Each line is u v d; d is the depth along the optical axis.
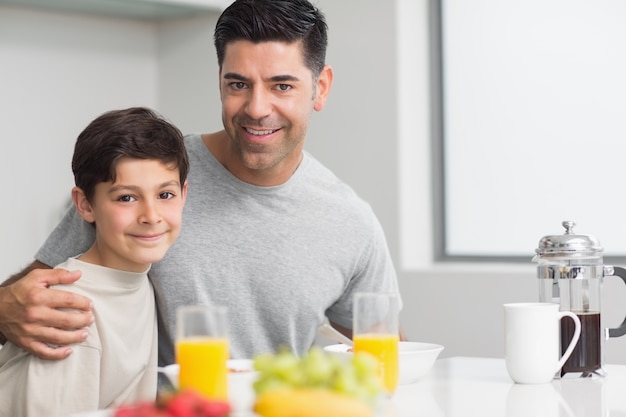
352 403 1.27
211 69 5.05
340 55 4.80
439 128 4.74
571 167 4.42
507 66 4.58
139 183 2.24
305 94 2.33
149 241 2.26
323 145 4.88
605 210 4.34
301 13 2.30
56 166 4.91
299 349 2.57
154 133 2.27
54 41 4.90
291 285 2.48
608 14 4.29
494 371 2.37
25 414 2.13
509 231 4.60
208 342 1.54
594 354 2.29
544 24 4.47
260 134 2.30
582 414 1.83
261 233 2.47
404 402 1.93
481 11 4.63
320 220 2.53
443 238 4.75
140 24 5.23
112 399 2.27
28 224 4.80
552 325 2.18
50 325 2.13
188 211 2.46
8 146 4.75
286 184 2.49
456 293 4.44
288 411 1.26
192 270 2.42
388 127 4.64
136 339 2.31
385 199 4.66
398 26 4.61
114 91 5.12
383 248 2.65
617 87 4.28
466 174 4.70
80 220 2.45
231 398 1.71
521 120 4.55
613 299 4.11
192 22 5.14
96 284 2.25
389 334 1.83
